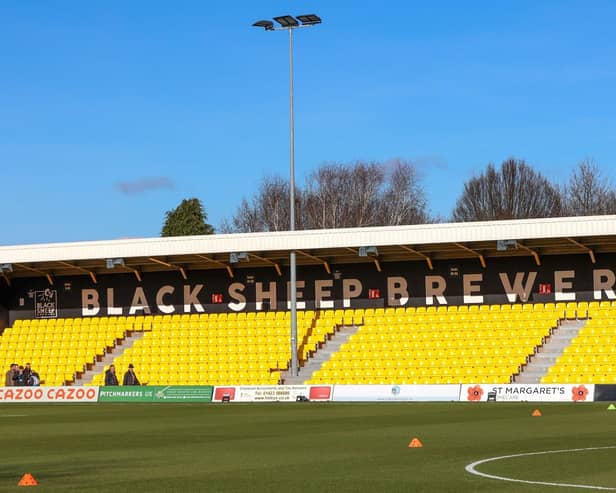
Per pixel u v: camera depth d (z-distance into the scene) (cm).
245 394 5231
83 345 6494
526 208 10781
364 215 11319
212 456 2350
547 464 2050
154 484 1822
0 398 5741
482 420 3516
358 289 6238
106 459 2317
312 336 6103
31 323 6738
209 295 6506
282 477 1905
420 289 6138
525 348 5591
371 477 1881
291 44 5603
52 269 6688
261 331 6225
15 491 1733
